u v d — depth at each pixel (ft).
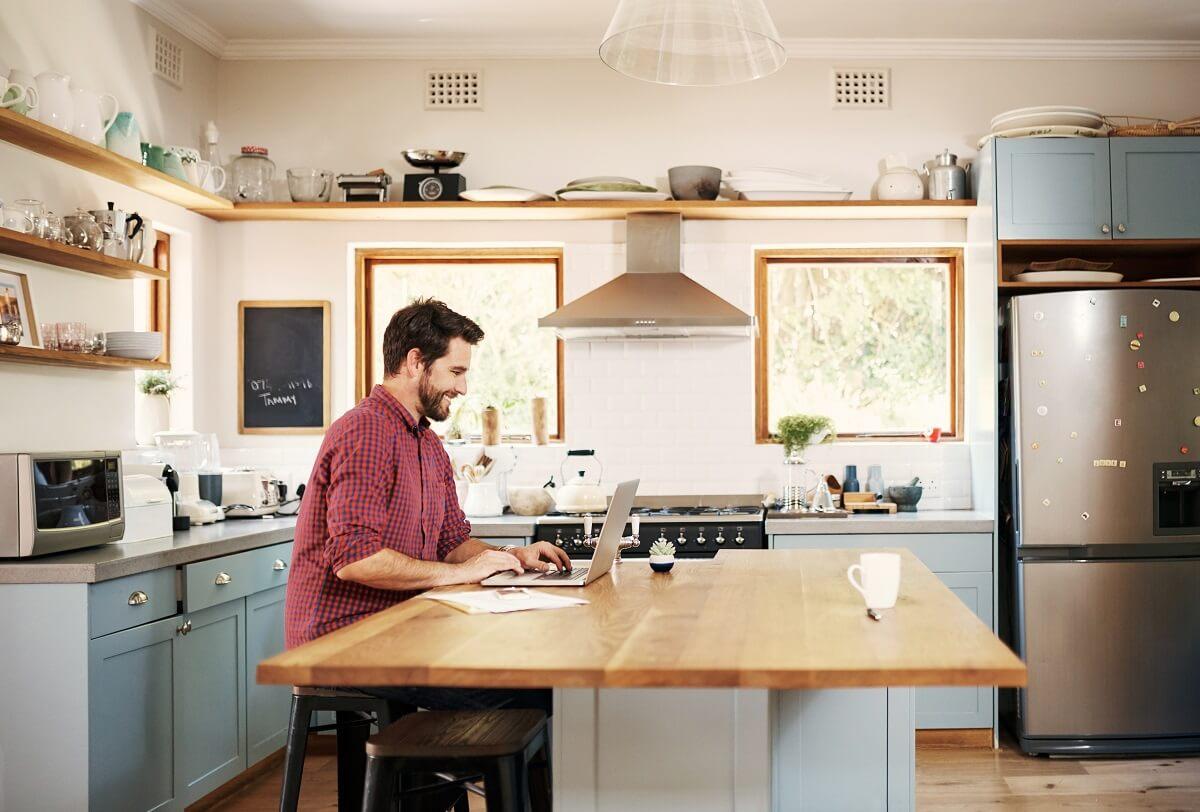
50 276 12.18
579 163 16.80
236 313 16.81
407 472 8.95
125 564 10.10
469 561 8.57
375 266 17.35
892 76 16.76
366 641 6.13
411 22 15.90
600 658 5.61
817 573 8.83
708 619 6.77
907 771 8.25
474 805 12.75
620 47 8.43
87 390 12.78
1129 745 14.37
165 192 14.44
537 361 17.30
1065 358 14.55
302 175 16.07
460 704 8.19
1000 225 15.14
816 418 15.99
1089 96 16.67
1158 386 14.52
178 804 11.05
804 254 17.21
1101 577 14.42
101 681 9.82
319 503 8.71
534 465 16.75
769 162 16.72
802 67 16.74
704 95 16.80
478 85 16.83
